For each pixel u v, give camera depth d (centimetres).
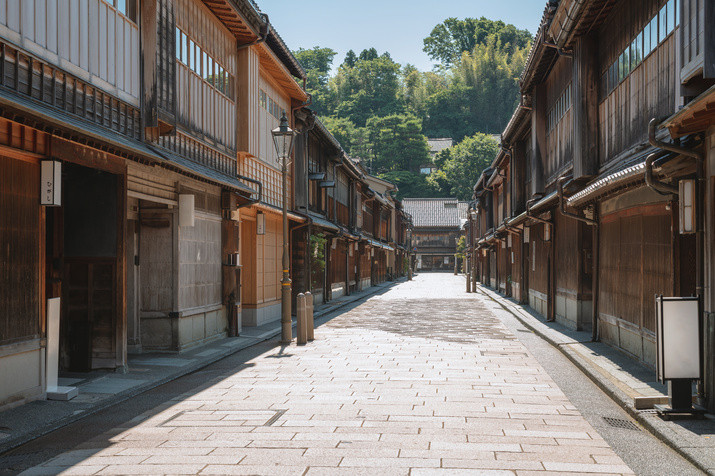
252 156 1586
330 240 2708
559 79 1648
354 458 541
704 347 687
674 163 764
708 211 680
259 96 1705
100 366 975
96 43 870
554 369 1012
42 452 569
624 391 791
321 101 10462
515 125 2242
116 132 923
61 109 781
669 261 859
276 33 1614
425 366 1043
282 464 526
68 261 973
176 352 1185
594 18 1197
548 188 1847
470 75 10719
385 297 3162
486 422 668
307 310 1398
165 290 1196
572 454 553
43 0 741
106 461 538
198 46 1270
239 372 1000
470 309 2353
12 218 709
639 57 1002
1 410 698
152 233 1198
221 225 1441
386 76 10469
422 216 8825
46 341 777
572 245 1534
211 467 519
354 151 9238
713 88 515
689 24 698
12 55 688
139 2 1002
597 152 1259
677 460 536
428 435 616
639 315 1010
